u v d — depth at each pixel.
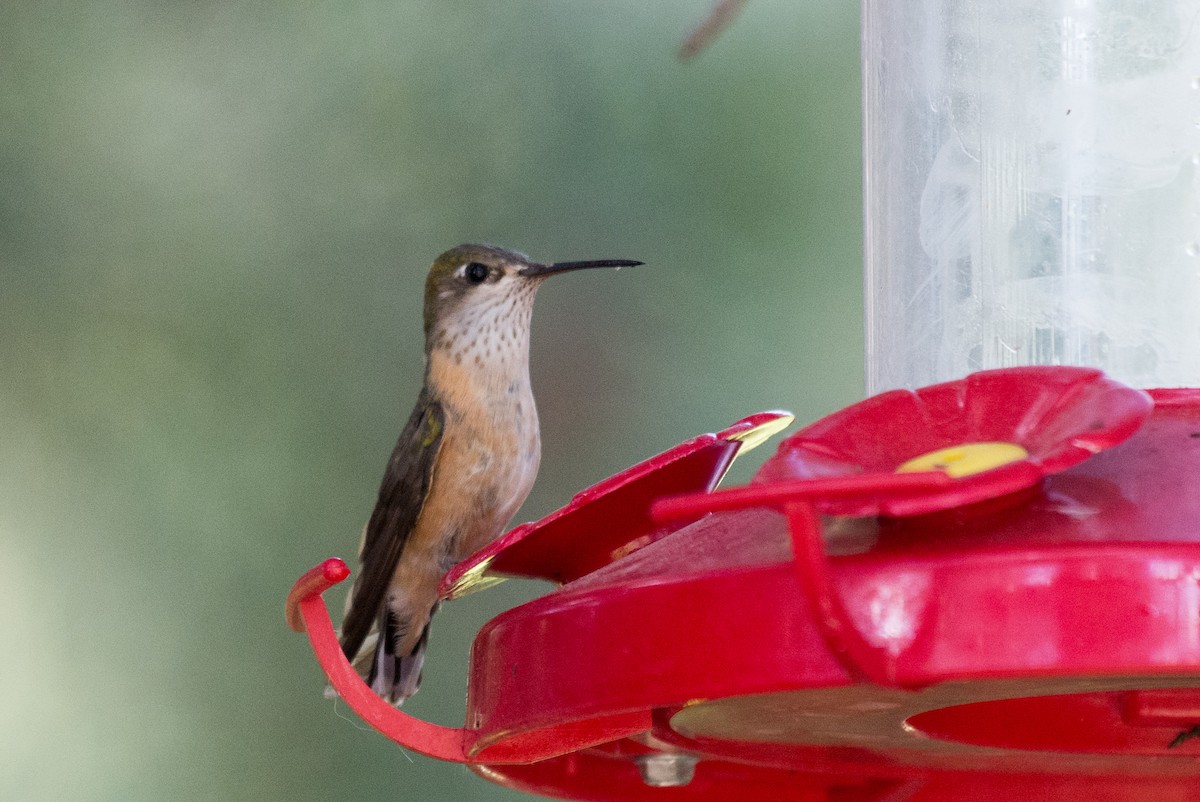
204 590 9.86
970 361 4.79
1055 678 3.57
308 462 9.97
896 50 5.10
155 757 9.69
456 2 10.09
